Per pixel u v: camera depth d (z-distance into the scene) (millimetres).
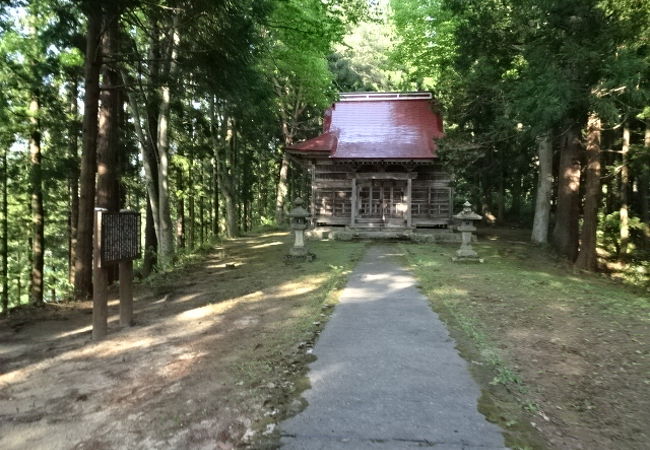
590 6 10086
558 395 4227
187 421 3771
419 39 19688
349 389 4242
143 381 4746
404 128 20828
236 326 6730
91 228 9859
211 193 27766
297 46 15320
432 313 6980
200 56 9914
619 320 6750
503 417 3715
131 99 13805
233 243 19141
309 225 20688
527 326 6348
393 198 20250
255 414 3824
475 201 24906
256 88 11445
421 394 4125
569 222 16578
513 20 12984
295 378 4527
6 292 18078
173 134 20422
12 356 5852
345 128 21188
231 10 9148
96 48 9391
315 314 6980
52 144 16578
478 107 16609
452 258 12695
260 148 29359
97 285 6520
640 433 3598
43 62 12883
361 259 13094
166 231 13609
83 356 5703
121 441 3504
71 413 4062
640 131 16359
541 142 16781
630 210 19938
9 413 4117
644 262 16250
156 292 9719
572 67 10289
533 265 13602
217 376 4746
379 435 3430
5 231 17828
